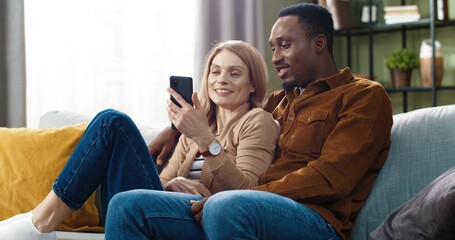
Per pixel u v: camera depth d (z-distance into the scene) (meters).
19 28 3.03
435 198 1.40
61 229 2.14
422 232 1.41
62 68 3.34
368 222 1.75
